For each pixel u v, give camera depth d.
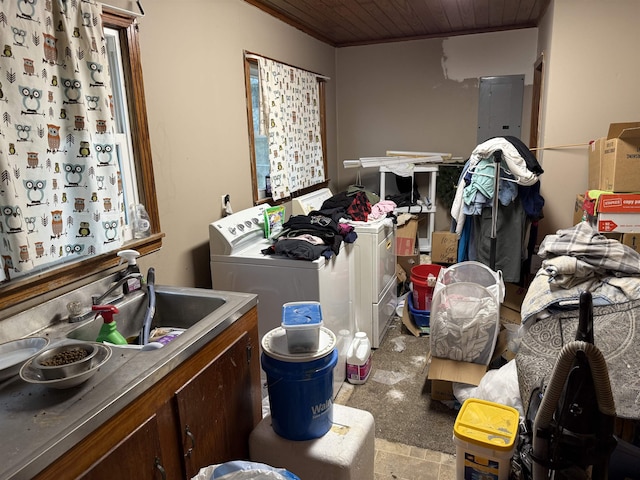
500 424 1.49
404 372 2.70
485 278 2.56
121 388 1.11
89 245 1.64
